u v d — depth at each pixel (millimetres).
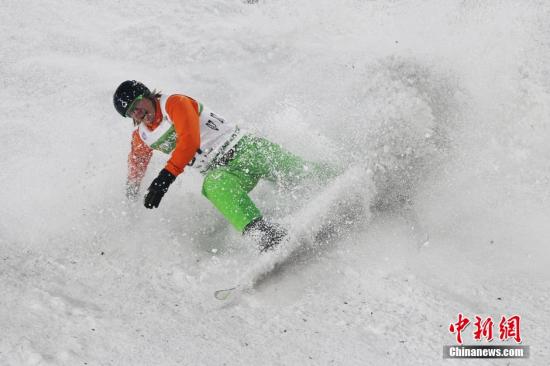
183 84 19484
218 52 21328
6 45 21078
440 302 10289
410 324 9789
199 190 14211
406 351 9195
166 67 20516
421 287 10719
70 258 11844
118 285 11000
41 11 23594
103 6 24688
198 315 10164
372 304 10375
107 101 18344
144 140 12555
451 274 11172
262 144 12914
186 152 11695
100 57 20984
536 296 10438
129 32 22547
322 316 10125
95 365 8789
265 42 21922
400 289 10695
